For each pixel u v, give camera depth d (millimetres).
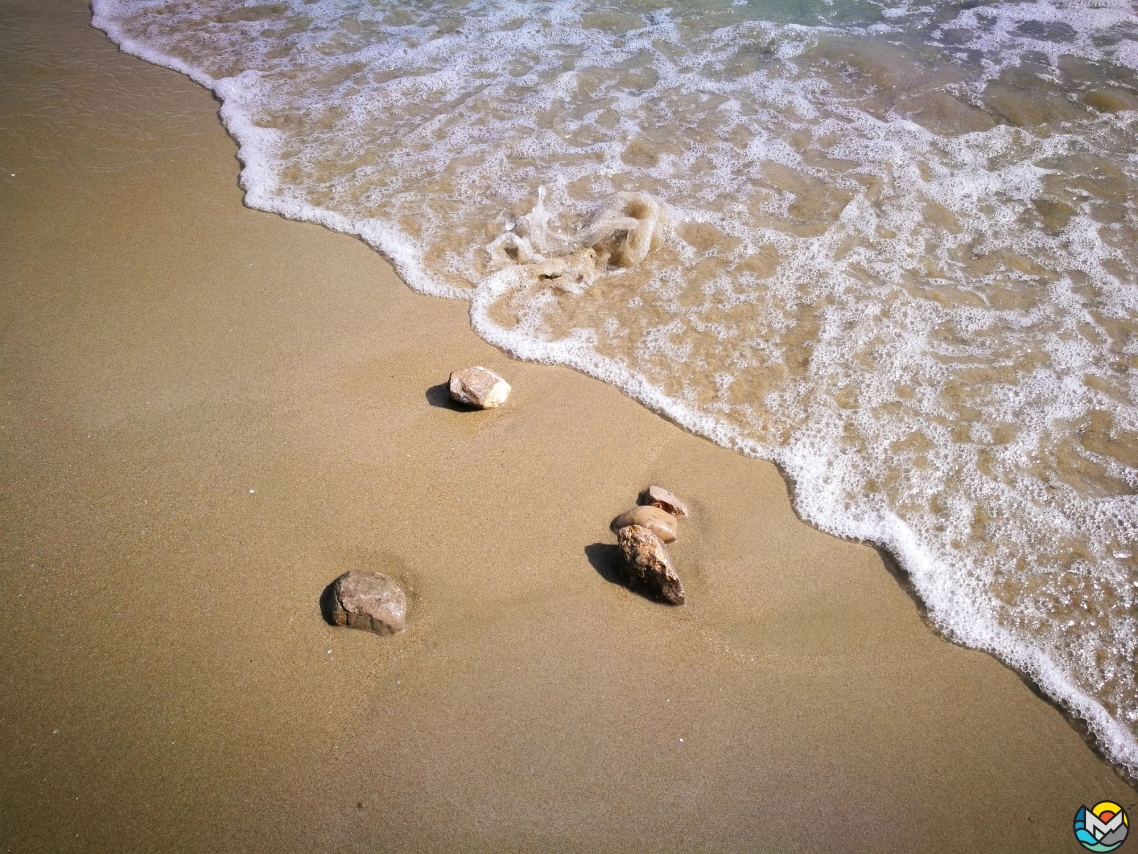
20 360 3641
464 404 3447
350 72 6070
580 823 2229
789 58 6062
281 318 3920
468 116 5516
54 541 2891
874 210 4566
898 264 4203
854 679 2596
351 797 2264
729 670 2604
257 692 2494
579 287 4141
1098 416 3414
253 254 4328
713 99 5633
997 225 4453
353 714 2451
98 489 3078
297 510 3027
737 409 3504
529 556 2906
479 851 2170
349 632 2656
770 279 4133
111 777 2283
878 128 5273
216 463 3193
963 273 4152
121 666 2539
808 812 2277
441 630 2678
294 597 2748
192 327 3852
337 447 3277
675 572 2740
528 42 6398
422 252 4352
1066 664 2656
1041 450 3289
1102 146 5043
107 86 5852
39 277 4129
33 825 2182
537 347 3801
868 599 2830
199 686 2500
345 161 5098
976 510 3094
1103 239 4328
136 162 5051
